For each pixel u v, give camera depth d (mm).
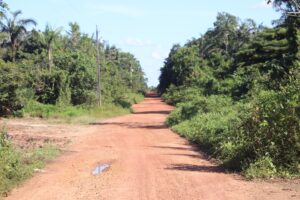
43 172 13938
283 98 13711
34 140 23266
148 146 21172
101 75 59688
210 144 19016
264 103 14008
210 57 80438
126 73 105875
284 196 10188
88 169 14531
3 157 12477
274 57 40094
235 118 19781
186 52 90625
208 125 22141
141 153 18422
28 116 40719
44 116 40875
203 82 52500
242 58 43938
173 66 94688
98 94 51125
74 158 17016
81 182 12320
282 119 13195
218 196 10375
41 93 47031
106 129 31297
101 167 14938
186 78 77688
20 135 25922
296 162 12789
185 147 20812
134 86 112312
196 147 20672
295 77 14344
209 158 16750
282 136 13172
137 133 28109
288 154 13000
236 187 11336
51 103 46906
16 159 12953
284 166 12922
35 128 31359
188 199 10109
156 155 17766
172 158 16891
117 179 12656
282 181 11938
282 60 33094
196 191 10938
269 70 31750
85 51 64250
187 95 55438
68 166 15148
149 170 14117
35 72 47156
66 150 19422
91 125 34938
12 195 10844
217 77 48938
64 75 47062
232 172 13648
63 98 46688
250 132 13992
